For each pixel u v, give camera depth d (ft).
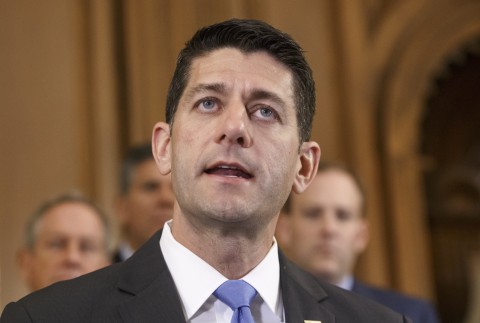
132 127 25.54
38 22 25.12
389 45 30.19
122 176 19.54
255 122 10.11
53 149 24.47
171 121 10.70
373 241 28.55
